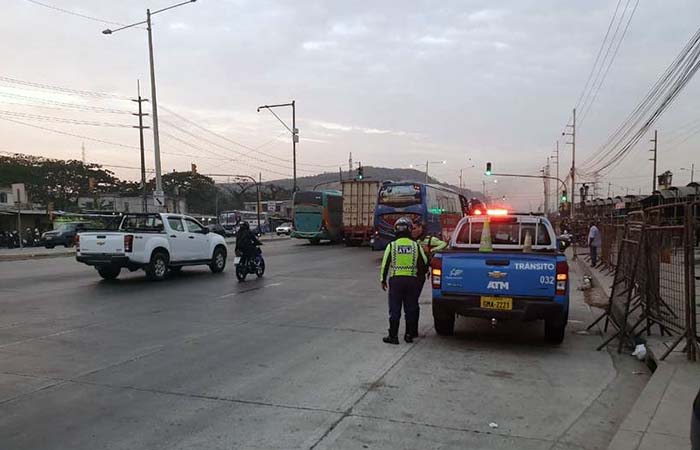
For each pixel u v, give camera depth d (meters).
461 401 5.40
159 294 12.40
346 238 32.72
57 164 71.81
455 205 31.11
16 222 51.06
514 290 7.54
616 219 19.28
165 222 15.51
